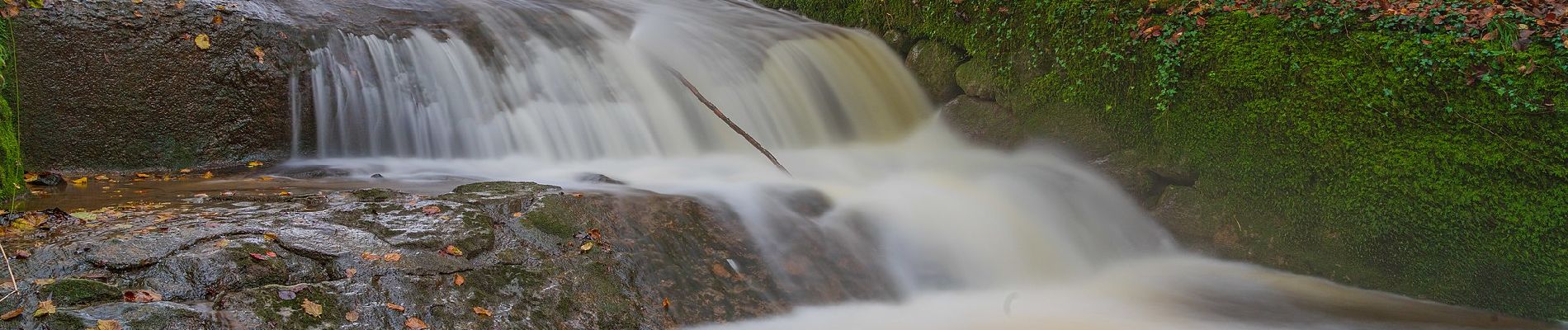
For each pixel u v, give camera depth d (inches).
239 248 176.7
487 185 248.7
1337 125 266.5
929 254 264.2
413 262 186.1
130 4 306.2
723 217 244.5
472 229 206.4
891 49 438.6
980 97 384.5
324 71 330.0
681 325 204.5
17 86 285.6
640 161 344.2
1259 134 285.3
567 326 188.4
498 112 344.5
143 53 305.3
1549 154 233.1
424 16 367.9
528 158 339.0
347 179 288.5
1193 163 305.7
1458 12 264.1
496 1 404.8
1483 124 242.8
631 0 465.4
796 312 221.5
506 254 201.0
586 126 350.3
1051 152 350.6
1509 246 241.1
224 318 154.1
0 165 241.6
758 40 421.7
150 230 186.5
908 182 319.6
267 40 323.3
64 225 192.7
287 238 187.6
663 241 226.8
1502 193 240.7
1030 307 246.7
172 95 309.4
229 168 309.3
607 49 385.1
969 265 267.7
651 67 382.6
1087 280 281.6
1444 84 249.0
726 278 223.5
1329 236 275.3
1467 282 251.0
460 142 340.5
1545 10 257.4
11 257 165.0
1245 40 289.3
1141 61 315.9
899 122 416.2
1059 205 314.0
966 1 388.8
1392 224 259.8
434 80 344.2
